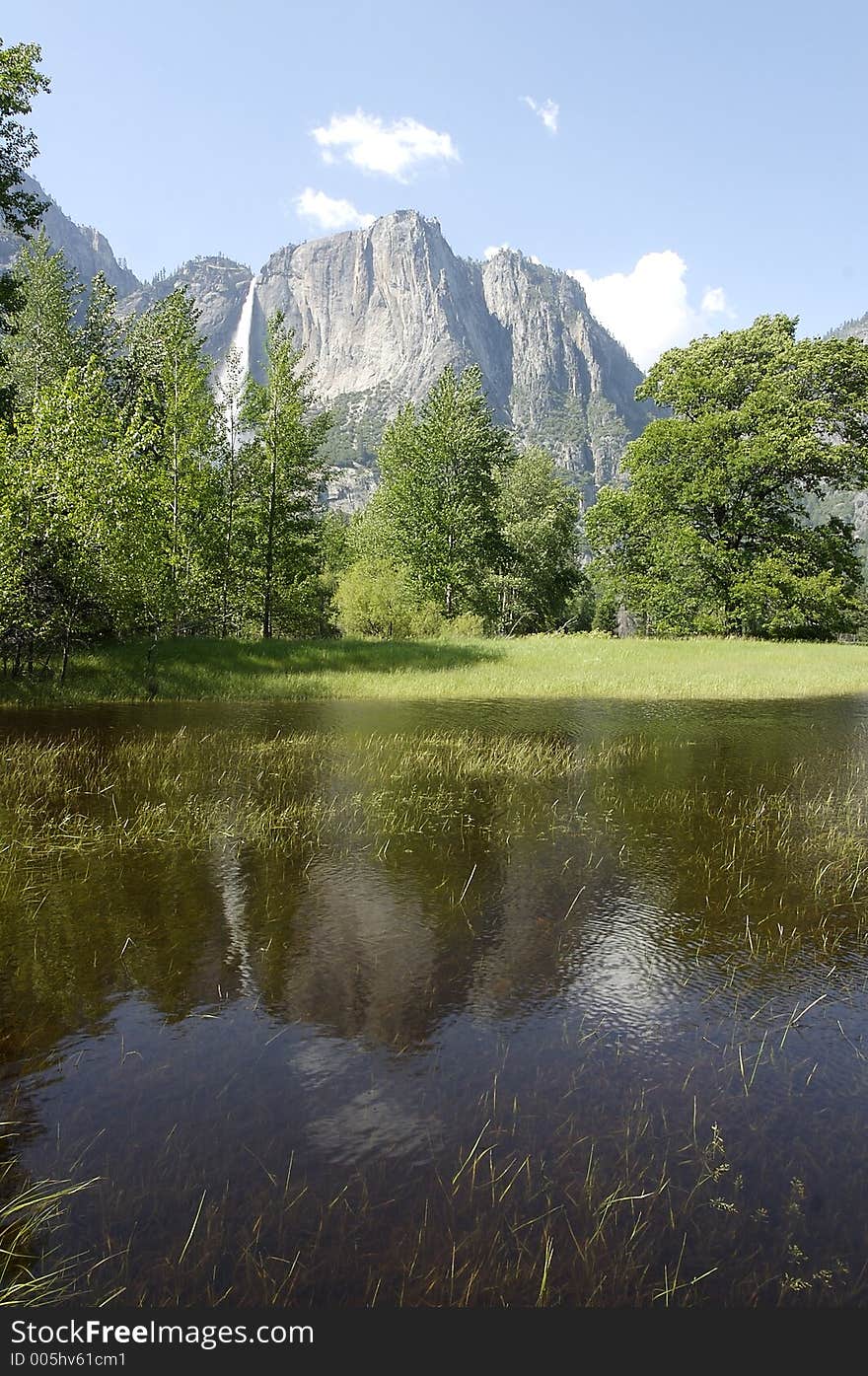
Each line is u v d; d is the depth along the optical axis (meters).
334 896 6.93
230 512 33.47
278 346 33.31
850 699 21.84
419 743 14.62
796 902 6.96
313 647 26.72
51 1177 3.46
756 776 12.07
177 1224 3.22
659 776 12.02
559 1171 3.56
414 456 46.38
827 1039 4.73
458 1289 2.96
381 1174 3.52
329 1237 3.17
